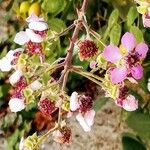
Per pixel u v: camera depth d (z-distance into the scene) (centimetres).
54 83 17
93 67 17
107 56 17
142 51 17
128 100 17
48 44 17
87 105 17
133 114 22
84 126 17
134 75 16
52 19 20
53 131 17
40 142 17
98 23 24
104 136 27
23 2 24
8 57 17
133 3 21
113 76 16
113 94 17
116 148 26
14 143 26
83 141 27
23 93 17
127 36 17
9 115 27
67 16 23
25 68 17
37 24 17
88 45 17
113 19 20
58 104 17
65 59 17
